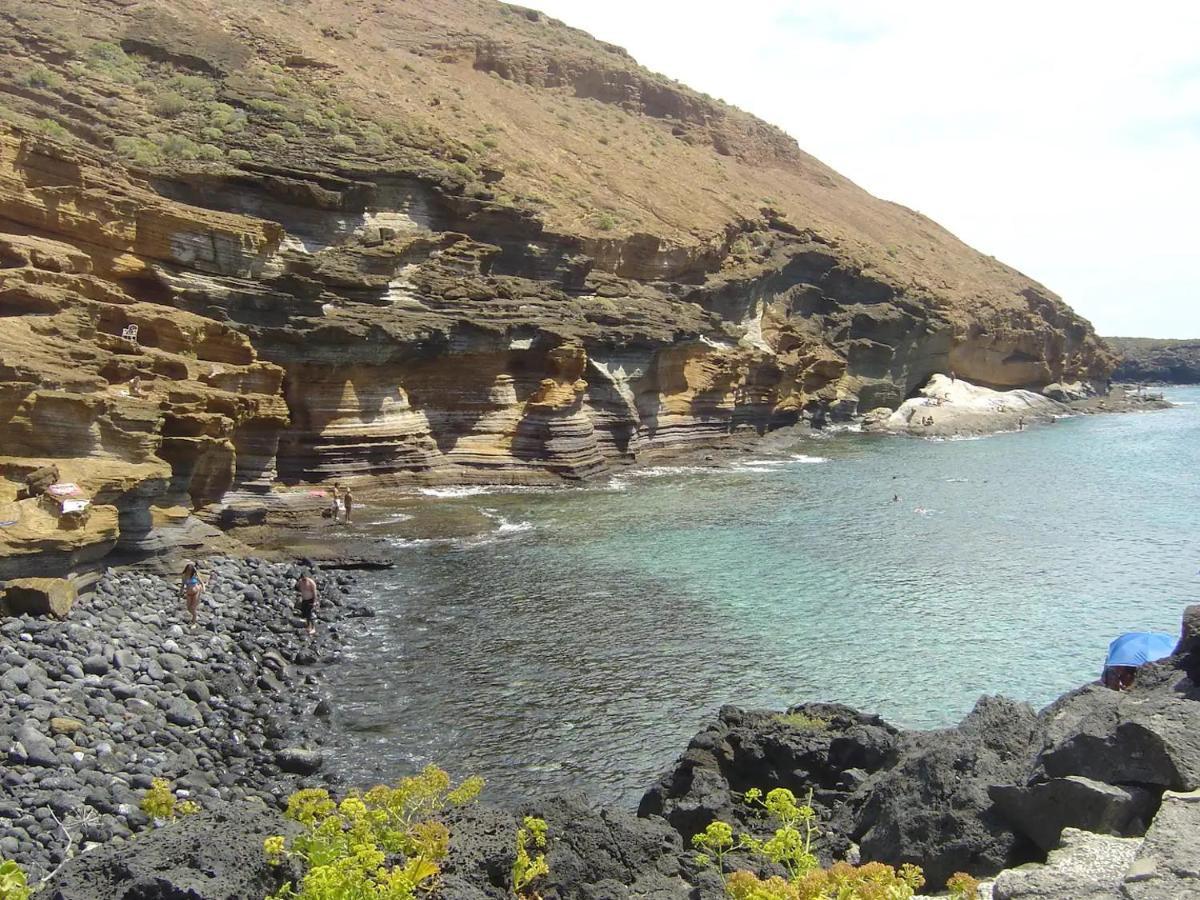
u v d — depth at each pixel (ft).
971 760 43.21
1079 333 443.73
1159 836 30.17
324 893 26.45
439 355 172.86
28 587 74.90
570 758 70.23
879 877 29.58
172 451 112.06
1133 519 170.50
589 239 233.35
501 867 35.58
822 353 297.94
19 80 176.76
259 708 75.20
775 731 58.80
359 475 161.58
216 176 166.09
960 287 394.93
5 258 122.83
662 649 94.38
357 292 169.48
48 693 63.67
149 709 67.62
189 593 87.56
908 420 310.86
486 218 206.08
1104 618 110.32
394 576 115.96
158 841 30.55
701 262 276.41
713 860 42.34
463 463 176.96
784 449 248.73
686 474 201.77
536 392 186.29
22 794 51.85
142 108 188.65
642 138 372.58
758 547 138.21
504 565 122.72
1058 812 38.32
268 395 135.95
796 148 479.41
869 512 167.73
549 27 432.25
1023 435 311.27
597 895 37.32
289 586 106.01
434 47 345.51
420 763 68.64
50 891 29.35
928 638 101.09
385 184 189.98
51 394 91.20
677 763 59.98
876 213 462.19
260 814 33.01
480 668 87.66
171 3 237.45
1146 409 426.10
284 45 246.88
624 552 131.85
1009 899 30.32
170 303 145.69
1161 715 38.34
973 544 146.61
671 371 225.76
